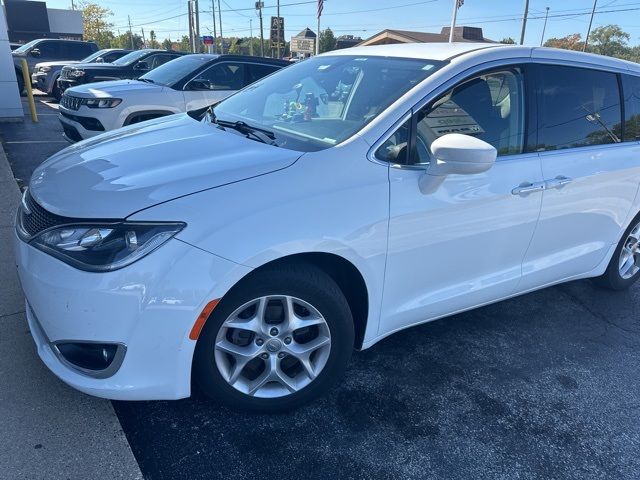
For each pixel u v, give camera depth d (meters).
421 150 2.60
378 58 3.13
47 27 39.94
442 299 2.85
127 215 2.02
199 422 2.41
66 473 2.06
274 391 2.44
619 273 4.00
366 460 2.28
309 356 2.45
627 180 3.56
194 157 2.43
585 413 2.71
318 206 2.24
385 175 2.44
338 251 2.30
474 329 3.46
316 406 2.59
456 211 2.66
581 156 3.24
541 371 3.04
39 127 9.93
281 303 2.33
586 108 3.33
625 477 2.31
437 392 2.77
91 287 1.98
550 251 3.33
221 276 2.05
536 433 2.53
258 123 2.97
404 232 2.50
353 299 2.60
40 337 2.33
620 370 3.12
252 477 2.14
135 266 1.98
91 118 6.66
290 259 2.30
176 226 2.02
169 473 2.12
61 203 2.15
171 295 2.01
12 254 3.85
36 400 2.42
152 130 3.05
